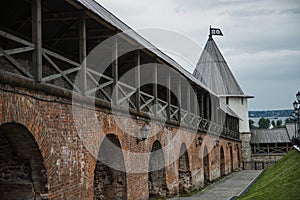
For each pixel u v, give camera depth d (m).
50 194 7.14
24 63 8.81
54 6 8.45
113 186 11.02
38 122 6.78
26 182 7.22
